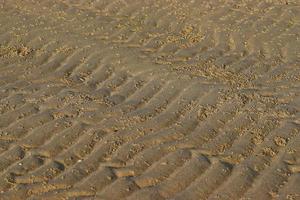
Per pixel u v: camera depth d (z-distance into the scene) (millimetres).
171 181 3588
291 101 4293
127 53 5078
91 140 3977
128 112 4254
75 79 4746
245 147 3850
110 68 4871
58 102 4410
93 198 3490
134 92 4520
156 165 3725
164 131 4035
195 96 4391
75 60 5027
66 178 3650
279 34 5336
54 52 5188
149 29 5582
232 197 3453
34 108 4348
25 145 3971
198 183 3564
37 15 5918
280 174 3602
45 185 3605
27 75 4836
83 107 4336
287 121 4074
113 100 4418
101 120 4180
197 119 4141
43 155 3873
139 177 3633
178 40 5344
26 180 3654
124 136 3998
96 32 5523
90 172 3697
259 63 4855
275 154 3781
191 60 4934
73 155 3854
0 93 4551
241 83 4555
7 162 3814
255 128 4023
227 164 3703
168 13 5883
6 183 3633
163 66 4832
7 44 5387
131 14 5914
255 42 5207
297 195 3439
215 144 3893
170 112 4230
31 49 5270
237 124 4074
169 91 4477
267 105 4254
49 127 4125
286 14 5727
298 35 5293
